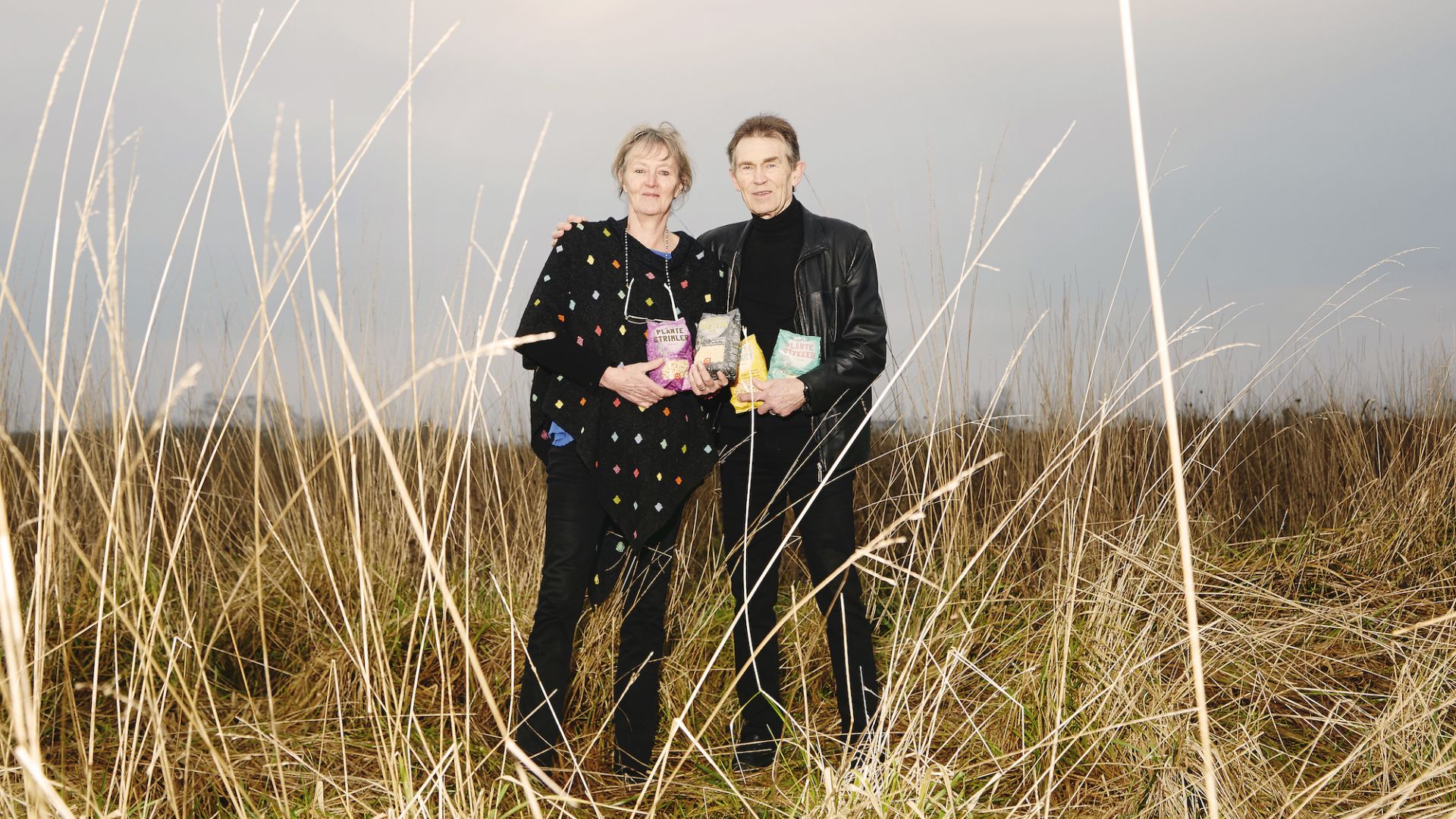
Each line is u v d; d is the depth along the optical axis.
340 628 2.97
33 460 2.60
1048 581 3.40
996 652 2.96
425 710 2.59
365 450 3.41
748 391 2.34
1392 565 3.83
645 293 2.34
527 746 2.17
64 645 2.25
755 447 2.47
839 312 2.49
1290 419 5.00
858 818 1.79
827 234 2.50
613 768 2.32
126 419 1.55
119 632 2.65
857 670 2.38
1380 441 4.77
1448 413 4.64
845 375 2.38
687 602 3.27
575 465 2.28
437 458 3.15
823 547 2.42
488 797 1.94
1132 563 2.99
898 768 1.88
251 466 3.53
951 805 1.88
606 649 2.86
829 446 2.44
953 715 2.59
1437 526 3.99
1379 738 2.19
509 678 2.78
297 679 2.72
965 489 3.26
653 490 2.27
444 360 1.17
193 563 3.18
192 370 1.21
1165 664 2.81
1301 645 3.11
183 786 2.00
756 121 2.51
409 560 3.47
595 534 2.29
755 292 2.55
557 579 2.24
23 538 2.94
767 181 2.46
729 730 2.64
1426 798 2.00
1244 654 2.93
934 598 3.19
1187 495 4.09
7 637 1.12
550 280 2.27
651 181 2.32
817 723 2.67
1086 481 3.52
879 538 1.44
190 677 2.56
